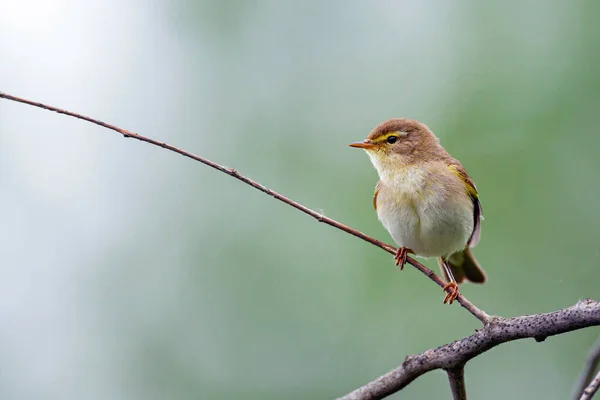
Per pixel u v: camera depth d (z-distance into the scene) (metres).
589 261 10.88
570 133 11.40
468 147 11.84
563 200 11.17
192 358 11.30
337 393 10.91
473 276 10.58
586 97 11.41
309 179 12.54
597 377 5.08
